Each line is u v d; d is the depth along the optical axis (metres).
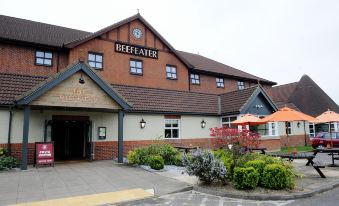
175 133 19.83
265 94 21.78
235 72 33.72
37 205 7.44
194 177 10.95
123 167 13.55
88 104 14.05
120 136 15.12
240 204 7.73
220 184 9.58
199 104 21.44
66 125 17.72
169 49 26.52
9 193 8.62
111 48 23.23
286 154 12.03
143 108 18.25
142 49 24.86
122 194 8.59
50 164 13.93
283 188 8.92
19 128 14.44
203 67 30.38
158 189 9.23
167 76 26.14
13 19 24.41
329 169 13.07
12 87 14.52
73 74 13.76
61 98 13.34
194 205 7.62
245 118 16.61
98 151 16.56
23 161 12.58
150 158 13.29
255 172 8.91
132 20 24.44
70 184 9.88
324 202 7.84
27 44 20.83
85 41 21.98
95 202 7.78
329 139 23.92
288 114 13.67
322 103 37.81
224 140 10.70
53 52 22.02
